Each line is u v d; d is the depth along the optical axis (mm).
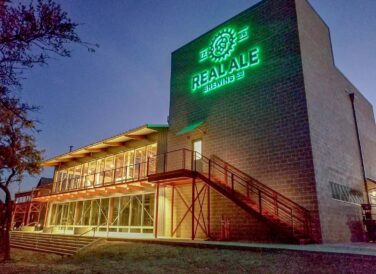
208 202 14977
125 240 14320
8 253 13562
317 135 13586
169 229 17141
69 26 6223
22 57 6098
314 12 17031
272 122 14398
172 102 20281
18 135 14008
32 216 32375
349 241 13625
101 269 8891
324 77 16297
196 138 17875
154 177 16109
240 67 16688
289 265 7645
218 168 16172
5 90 6398
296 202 12609
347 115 18547
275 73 14938
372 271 6574
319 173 12750
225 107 16828
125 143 22203
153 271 8008
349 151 17156
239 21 17500
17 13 5918
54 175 29875
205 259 8992
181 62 20734
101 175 23594
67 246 16359
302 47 14508
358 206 15844
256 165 14508
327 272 6859
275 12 15836
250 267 7734
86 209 23375
